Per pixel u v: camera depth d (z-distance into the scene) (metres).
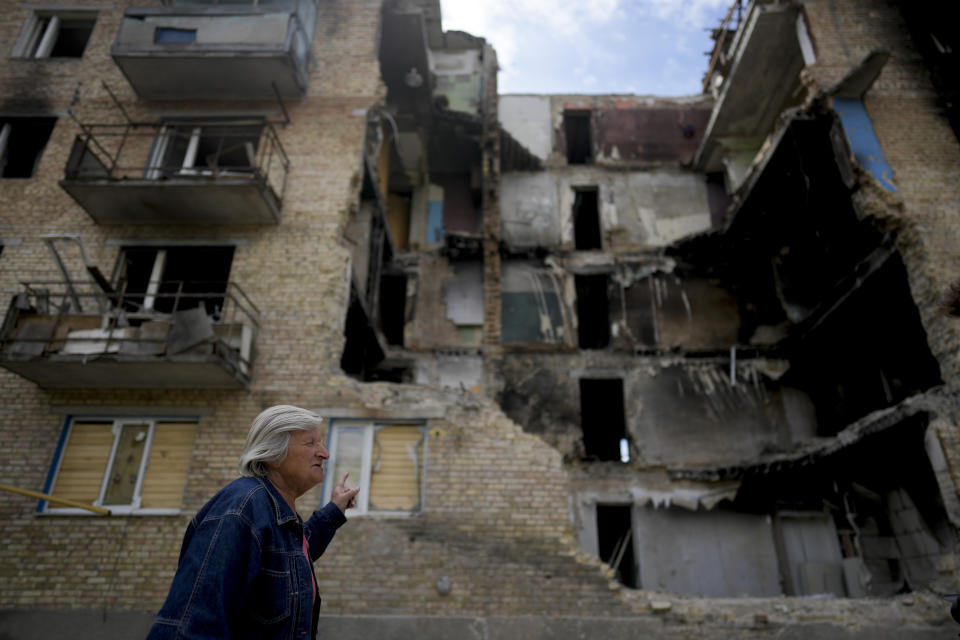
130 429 9.49
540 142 19.14
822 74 12.83
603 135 19.17
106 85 11.98
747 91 15.87
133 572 8.40
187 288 12.45
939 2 13.54
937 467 9.09
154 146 11.82
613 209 17.95
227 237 10.97
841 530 12.60
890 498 11.35
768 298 15.96
